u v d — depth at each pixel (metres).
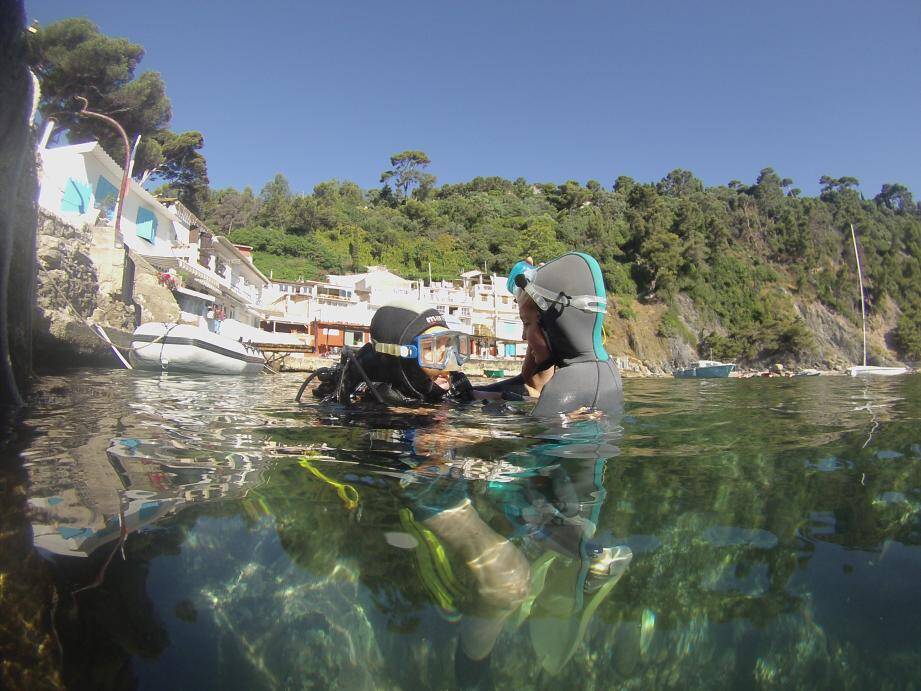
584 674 0.81
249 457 1.70
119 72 25.16
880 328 70.38
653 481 1.49
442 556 1.08
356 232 55.72
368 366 3.00
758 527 1.19
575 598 0.96
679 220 66.19
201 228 27.94
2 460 1.59
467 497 1.36
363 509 1.27
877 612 0.89
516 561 1.06
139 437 1.97
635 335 54.72
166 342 8.27
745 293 65.75
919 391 5.37
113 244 11.98
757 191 98.12
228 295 24.80
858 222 86.44
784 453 1.83
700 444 1.97
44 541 1.06
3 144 2.03
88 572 0.98
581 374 2.60
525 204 76.19
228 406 2.96
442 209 70.56
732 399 4.13
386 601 0.95
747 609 0.91
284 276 44.84
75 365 7.20
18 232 3.23
